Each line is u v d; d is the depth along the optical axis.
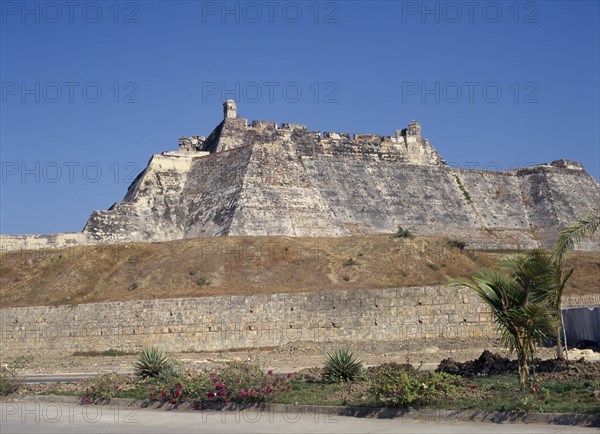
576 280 83.31
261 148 115.31
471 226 122.88
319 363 55.84
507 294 32.66
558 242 39.78
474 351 59.06
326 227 107.69
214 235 103.06
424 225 118.94
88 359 68.19
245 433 26.80
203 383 35.28
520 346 32.19
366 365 51.66
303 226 105.81
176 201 115.31
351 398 32.19
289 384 35.59
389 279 79.50
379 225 115.38
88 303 76.31
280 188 110.56
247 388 33.41
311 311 70.06
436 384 31.06
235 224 101.88
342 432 26.41
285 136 133.38
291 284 80.50
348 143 135.88
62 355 74.06
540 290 32.59
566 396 29.42
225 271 83.25
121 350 72.88
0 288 86.12
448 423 27.53
